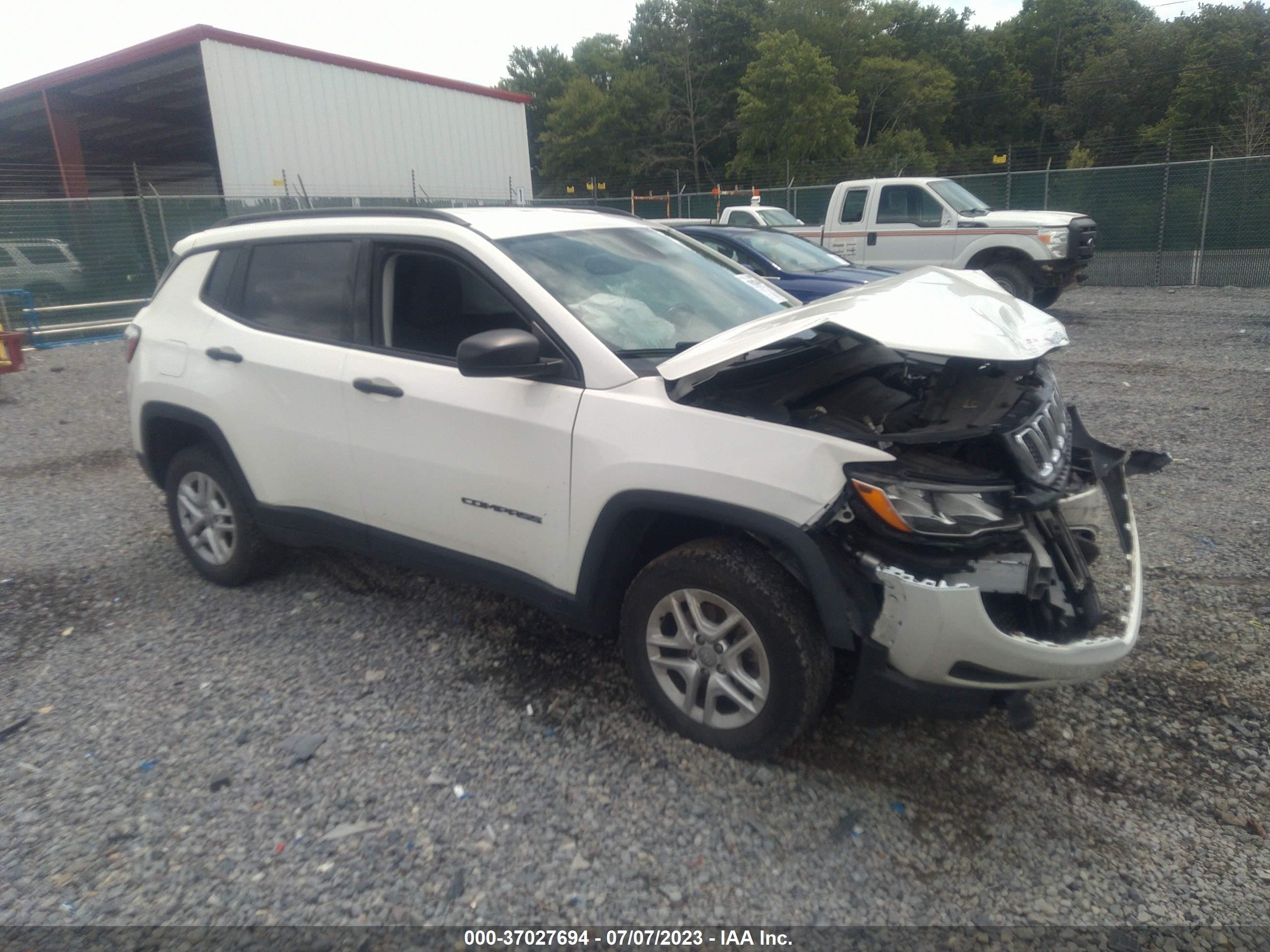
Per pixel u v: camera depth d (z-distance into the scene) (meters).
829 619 2.70
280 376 3.96
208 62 16.66
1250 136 38.50
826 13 62.28
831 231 14.95
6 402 9.51
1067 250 12.84
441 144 21.47
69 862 2.65
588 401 3.15
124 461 7.13
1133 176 18.64
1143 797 2.90
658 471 2.94
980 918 2.43
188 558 4.64
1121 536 3.25
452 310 3.59
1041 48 73.19
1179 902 2.48
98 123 23.45
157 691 3.59
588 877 2.57
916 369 3.46
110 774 3.06
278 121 17.88
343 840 2.73
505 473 3.33
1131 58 57.59
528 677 3.64
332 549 4.95
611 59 71.88
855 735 3.20
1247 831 2.74
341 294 3.86
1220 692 3.44
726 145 60.94
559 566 3.28
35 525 5.58
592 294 3.50
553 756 3.12
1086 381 8.90
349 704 3.46
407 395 3.56
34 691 3.62
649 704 3.24
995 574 2.69
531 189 24.62
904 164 33.91
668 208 27.67
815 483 2.68
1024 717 2.74
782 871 2.60
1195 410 7.54
